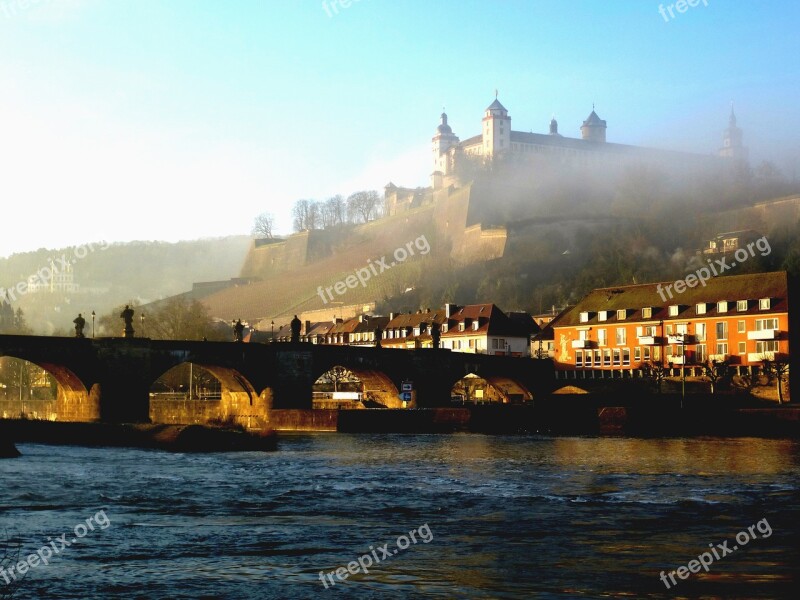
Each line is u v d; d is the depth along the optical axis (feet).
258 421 450.30
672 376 485.15
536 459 240.12
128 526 135.85
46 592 98.73
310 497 166.40
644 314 508.53
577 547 119.75
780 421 335.88
